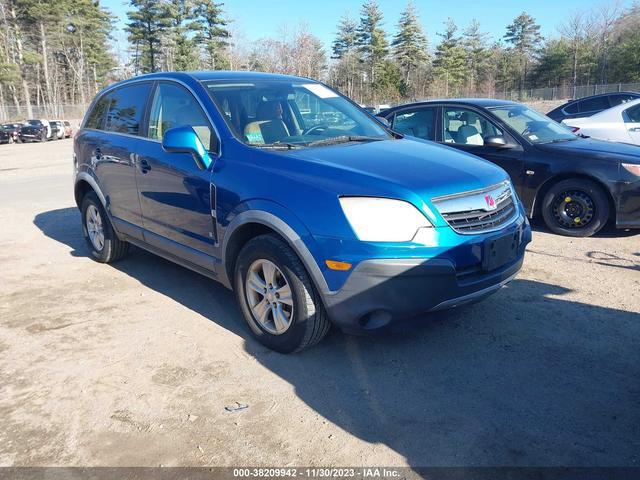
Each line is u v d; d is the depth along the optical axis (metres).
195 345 3.89
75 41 70.38
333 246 3.20
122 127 5.17
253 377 3.44
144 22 62.62
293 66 49.16
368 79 72.25
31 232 7.40
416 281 3.16
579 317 4.18
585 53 67.06
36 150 27.17
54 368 3.60
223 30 61.81
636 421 2.91
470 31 82.12
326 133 4.39
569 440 2.77
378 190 3.20
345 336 3.96
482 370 3.46
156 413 3.08
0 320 4.38
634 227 6.11
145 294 4.91
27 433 2.93
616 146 6.46
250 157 3.76
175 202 4.31
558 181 6.39
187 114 4.38
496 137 6.59
